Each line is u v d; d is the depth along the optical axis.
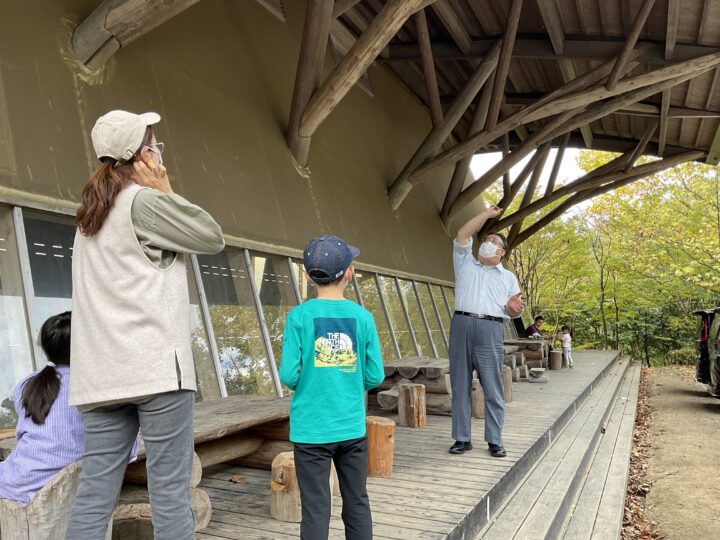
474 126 11.78
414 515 3.07
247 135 7.06
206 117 6.38
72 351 1.76
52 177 4.32
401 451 4.59
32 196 4.11
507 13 9.48
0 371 3.69
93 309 1.71
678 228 18.23
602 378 12.00
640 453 7.25
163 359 1.67
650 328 22.89
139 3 4.66
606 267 22.28
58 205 4.28
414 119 14.25
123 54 5.51
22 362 3.80
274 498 3.08
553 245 22.30
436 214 13.88
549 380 10.10
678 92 11.41
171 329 1.71
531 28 10.43
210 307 5.49
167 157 5.55
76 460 2.11
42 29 4.71
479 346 4.36
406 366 6.57
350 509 2.26
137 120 1.83
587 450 5.50
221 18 7.50
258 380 5.69
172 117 5.84
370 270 9.00
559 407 6.89
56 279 4.21
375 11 11.71
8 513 2.02
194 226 1.77
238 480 3.79
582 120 11.23
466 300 4.41
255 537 2.80
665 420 9.33
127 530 2.54
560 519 3.76
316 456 2.22
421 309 10.46
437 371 6.42
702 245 17.36
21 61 4.41
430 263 11.99
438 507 3.20
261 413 3.44
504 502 3.81
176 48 6.35
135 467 2.81
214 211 5.89
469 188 13.03
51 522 2.02
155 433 1.68
